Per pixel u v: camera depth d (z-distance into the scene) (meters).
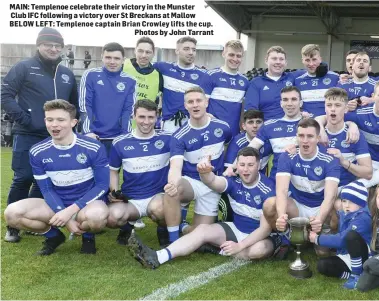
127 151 4.61
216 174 4.80
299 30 23.25
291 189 4.43
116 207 4.38
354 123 4.65
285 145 4.78
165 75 5.89
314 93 5.65
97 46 20.31
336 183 4.10
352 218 3.63
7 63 20.34
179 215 4.35
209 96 5.79
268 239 4.14
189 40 5.73
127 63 5.95
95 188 4.29
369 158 4.52
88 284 3.52
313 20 22.97
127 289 3.43
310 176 4.21
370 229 3.56
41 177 4.29
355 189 3.65
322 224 3.97
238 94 5.75
